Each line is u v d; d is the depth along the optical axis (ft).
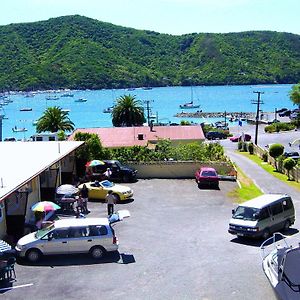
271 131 330.13
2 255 61.00
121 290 56.95
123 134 203.82
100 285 58.54
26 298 54.85
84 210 94.94
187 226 86.28
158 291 56.59
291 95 456.45
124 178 128.67
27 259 67.51
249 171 165.68
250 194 116.78
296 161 177.47
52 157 98.78
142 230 83.51
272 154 182.29
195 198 109.91
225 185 125.80
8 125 514.27
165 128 212.84
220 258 68.59
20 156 100.94
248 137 272.92
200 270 63.57
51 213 85.66
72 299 54.44
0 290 57.31
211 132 306.96
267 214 79.46
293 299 46.19
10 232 80.02
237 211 80.48
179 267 64.80
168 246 74.38
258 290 56.34
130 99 305.12
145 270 63.67
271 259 53.88
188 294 55.57
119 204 103.50
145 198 109.29
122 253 70.95
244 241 77.36
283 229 83.97
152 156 139.95
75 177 124.16
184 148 147.74
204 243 76.07
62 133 184.03
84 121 515.91
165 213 95.86
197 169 135.74
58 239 67.62
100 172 127.85
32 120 559.38
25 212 82.33
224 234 81.35
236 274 61.87
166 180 131.64
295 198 119.34
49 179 105.60
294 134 307.37
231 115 519.19
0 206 76.84
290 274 48.01
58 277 61.36
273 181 145.59
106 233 68.44
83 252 68.23
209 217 92.99
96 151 134.92
